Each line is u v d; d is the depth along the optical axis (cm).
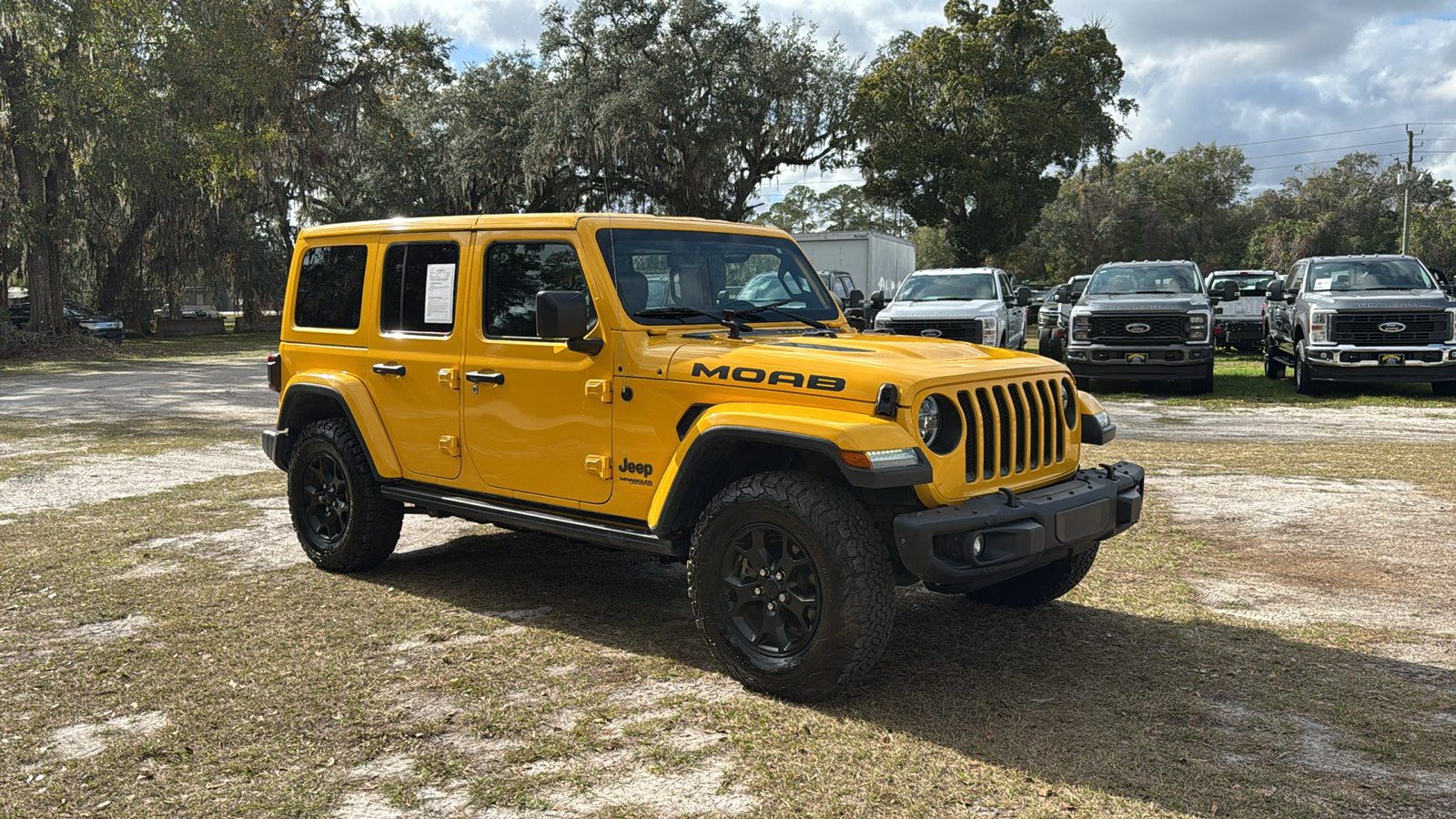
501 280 501
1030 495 426
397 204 4291
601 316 454
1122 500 455
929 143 4553
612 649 464
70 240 2967
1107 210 8819
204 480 902
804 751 357
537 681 424
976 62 4566
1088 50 4731
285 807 320
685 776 339
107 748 363
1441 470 906
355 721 384
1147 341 1560
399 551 654
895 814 312
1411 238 7600
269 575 590
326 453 591
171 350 3039
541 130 3756
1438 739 363
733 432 395
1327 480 871
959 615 514
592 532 457
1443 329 1447
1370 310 1472
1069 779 334
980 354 453
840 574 379
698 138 3775
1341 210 8369
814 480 396
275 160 3725
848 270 2664
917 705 397
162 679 427
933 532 373
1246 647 461
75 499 816
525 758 353
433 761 351
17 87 2653
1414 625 491
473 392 511
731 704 399
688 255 493
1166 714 387
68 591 556
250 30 3027
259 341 3584
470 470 520
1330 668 434
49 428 1255
